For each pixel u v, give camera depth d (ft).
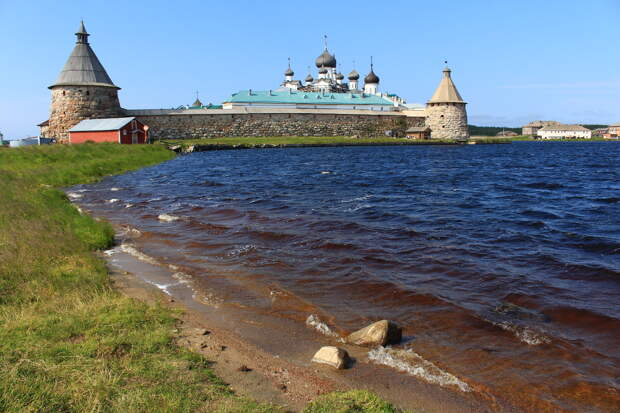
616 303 31.24
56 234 44.45
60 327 24.64
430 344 25.90
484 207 70.74
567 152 258.37
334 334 27.30
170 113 293.84
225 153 231.30
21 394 18.12
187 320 28.35
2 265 33.53
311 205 72.23
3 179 83.56
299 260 42.09
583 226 56.49
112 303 29.01
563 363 23.70
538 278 36.58
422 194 85.51
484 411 19.90
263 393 20.42
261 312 30.48
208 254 44.68
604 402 20.44
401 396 20.86
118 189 94.73
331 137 331.16
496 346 25.57
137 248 47.16
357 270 38.83
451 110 357.20
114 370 20.51
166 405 17.98
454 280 36.40
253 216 63.36
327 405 19.06
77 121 255.70
